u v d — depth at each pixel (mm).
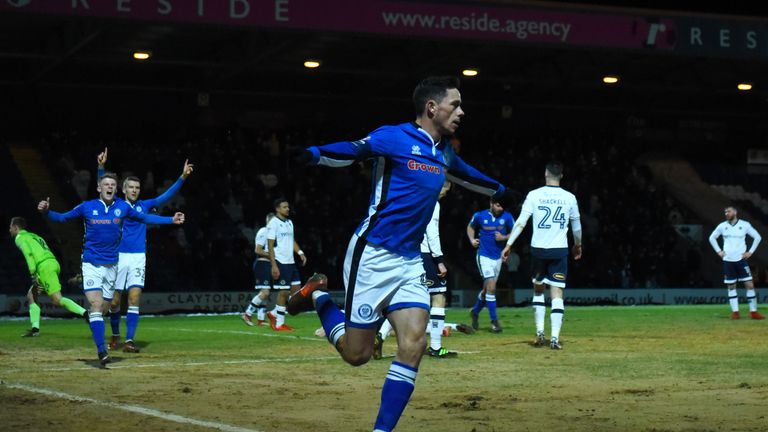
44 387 12203
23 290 37688
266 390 12000
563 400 11164
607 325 25766
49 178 42438
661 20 38844
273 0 33625
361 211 44469
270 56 40531
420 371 14211
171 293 35219
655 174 53688
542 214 18281
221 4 32844
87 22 34031
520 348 18203
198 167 44281
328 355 16844
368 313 7816
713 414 10086
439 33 35875
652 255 45625
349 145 7500
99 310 15109
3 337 21281
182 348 18328
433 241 16312
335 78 47844
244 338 20969
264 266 25844
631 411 10297
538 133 53344
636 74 47500
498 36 36625
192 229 41156
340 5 34531
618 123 54781
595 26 38000
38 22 35844
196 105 46781
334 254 41062
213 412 10188
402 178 7773
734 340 20344
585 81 46719
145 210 17875
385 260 7766
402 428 9234
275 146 46125
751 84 48406
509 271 42281
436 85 7977
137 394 11586
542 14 37250
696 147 55719
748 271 29250
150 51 40094
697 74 47500
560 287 18266
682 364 15227
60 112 44500
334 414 10070
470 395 11547
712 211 51500
